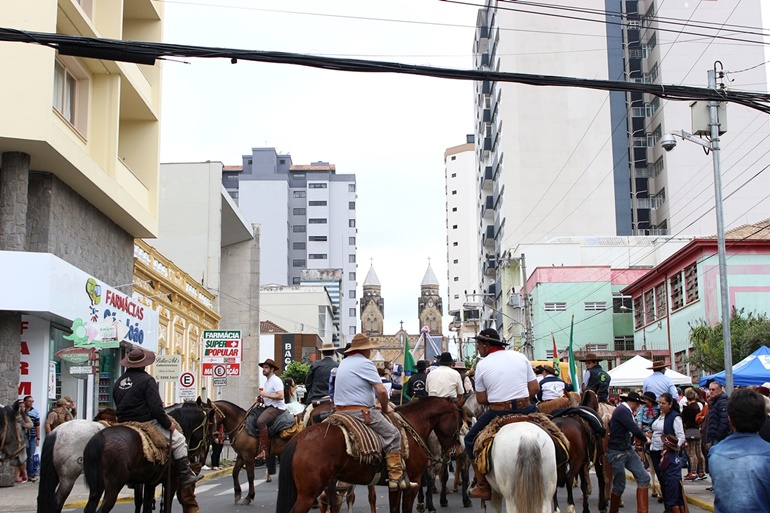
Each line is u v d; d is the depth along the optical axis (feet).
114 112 85.61
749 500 18.37
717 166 64.23
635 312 169.58
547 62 235.40
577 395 52.75
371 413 32.71
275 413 52.39
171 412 41.29
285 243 443.32
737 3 233.76
